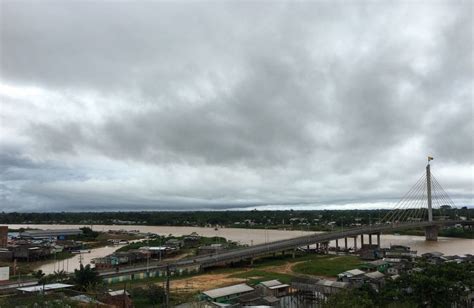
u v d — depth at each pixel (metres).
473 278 102.25
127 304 90.12
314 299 112.31
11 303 64.38
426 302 85.94
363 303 80.56
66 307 68.50
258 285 121.44
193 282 139.38
